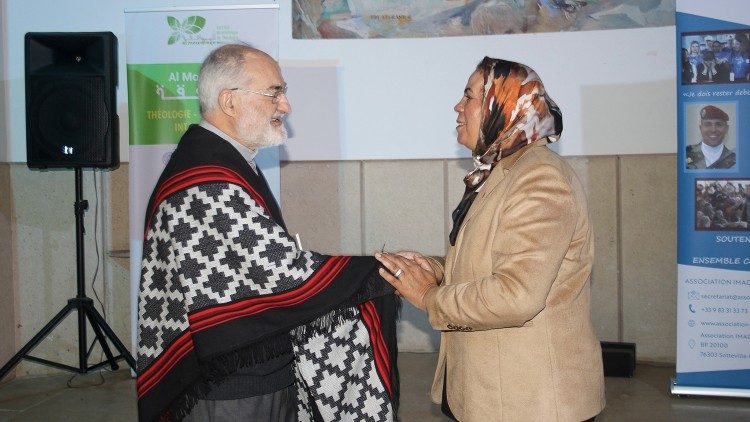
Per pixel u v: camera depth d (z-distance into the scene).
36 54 4.29
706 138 3.89
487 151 1.98
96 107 4.31
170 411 2.08
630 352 4.48
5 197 4.71
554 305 1.88
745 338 3.96
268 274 2.05
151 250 2.14
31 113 4.29
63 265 4.84
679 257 3.99
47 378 4.77
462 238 2.00
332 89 4.79
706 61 3.85
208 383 2.08
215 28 4.25
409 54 4.73
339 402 2.22
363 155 4.83
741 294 3.94
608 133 4.64
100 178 4.84
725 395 4.00
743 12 3.79
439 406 3.98
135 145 4.29
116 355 4.92
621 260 4.73
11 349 4.76
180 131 4.28
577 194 1.91
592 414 1.89
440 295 1.92
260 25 4.24
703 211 3.93
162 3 4.78
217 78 2.19
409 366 4.68
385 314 2.29
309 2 4.73
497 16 4.64
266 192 2.26
